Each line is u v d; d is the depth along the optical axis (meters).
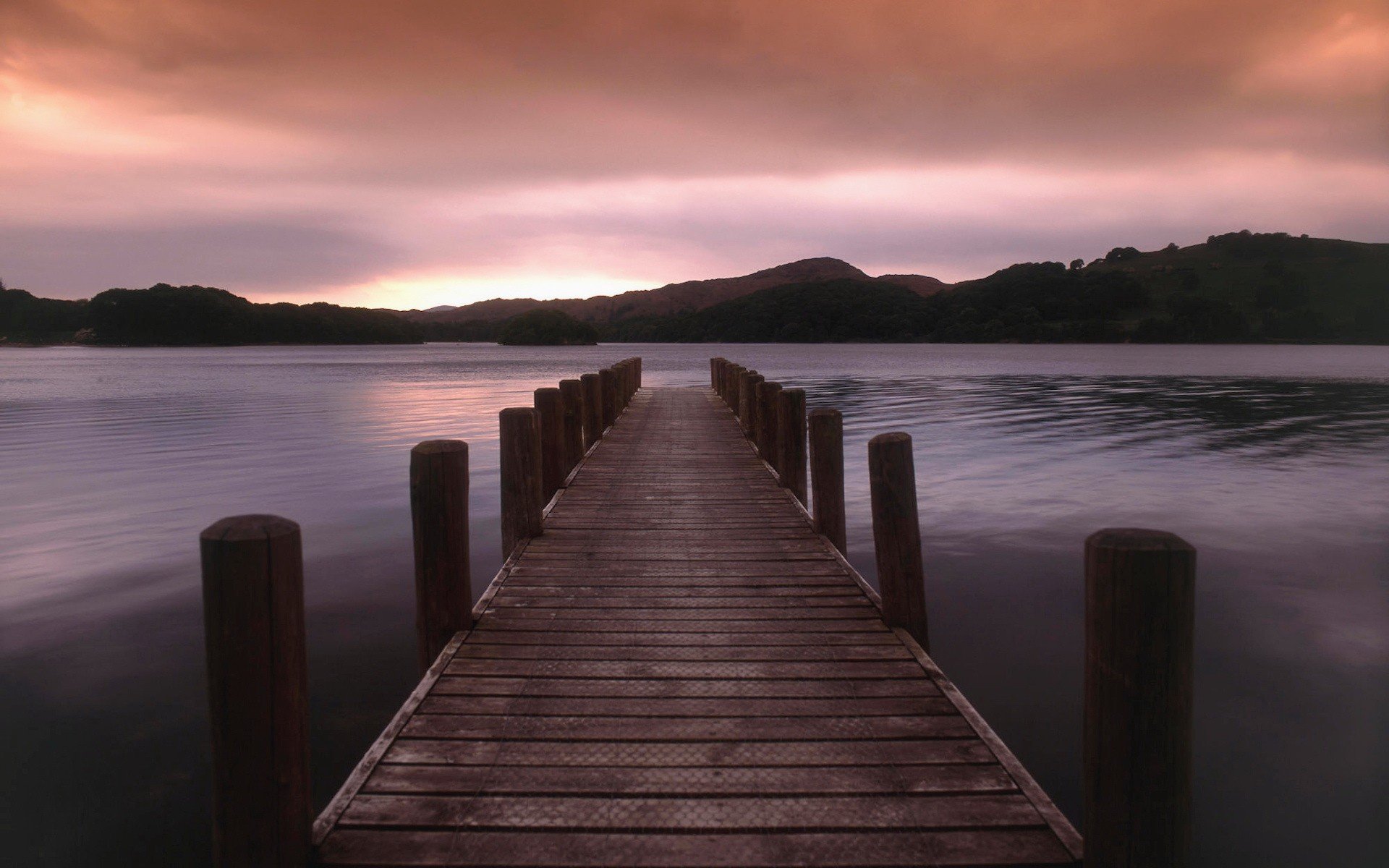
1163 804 2.13
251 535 2.22
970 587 7.34
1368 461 13.98
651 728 3.25
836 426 6.00
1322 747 4.62
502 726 3.25
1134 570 2.10
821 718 3.34
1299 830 3.88
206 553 2.21
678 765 2.97
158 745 4.52
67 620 6.48
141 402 27.25
